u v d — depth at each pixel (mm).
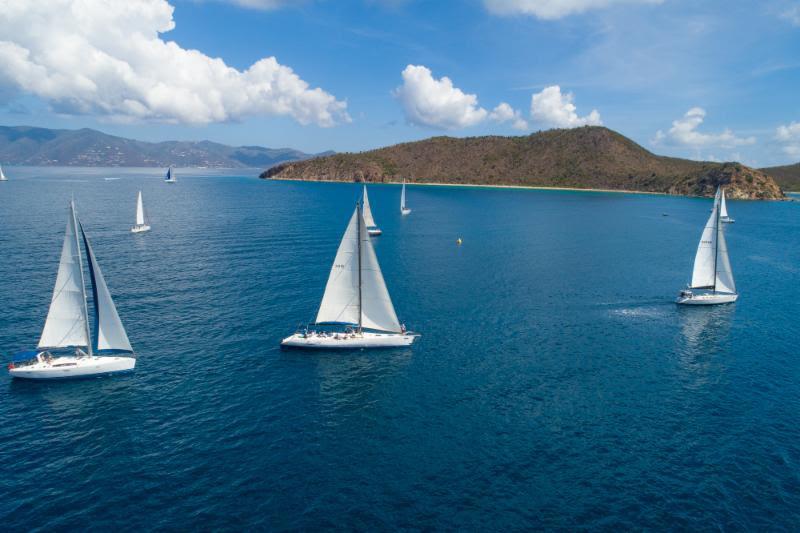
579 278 81312
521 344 52562
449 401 40281
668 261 96250
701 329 58250
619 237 127938
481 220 160250
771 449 34344
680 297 67062
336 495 29125
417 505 28438
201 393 40562
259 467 31453
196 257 87875
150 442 33719
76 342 43625
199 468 31219
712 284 68562
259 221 138625
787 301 70562
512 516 27766
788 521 27781
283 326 55156
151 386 41375
